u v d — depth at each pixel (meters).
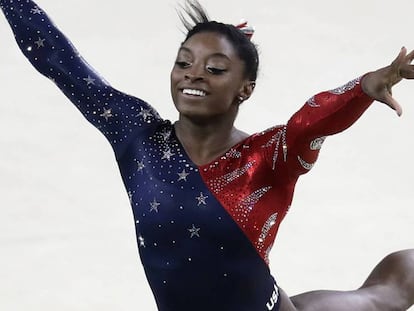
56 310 19.86
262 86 27.31
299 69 28.06
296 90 27.20
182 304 11.79
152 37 29.62
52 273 21.14
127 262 21.55
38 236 22.33
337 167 24.80
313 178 24.38
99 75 12.62
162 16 30.75
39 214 23.02
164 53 28.84
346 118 10.86
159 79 27.64
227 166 11.59
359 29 29.98
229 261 11.55
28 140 25.59
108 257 21.66
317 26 30.11
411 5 31.41
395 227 22.56
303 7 30.97
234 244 11.50
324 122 10.91
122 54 28.75
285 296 12.42
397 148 25.55
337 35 29.67
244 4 30.89
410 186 24.11
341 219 22.86
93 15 30.62
